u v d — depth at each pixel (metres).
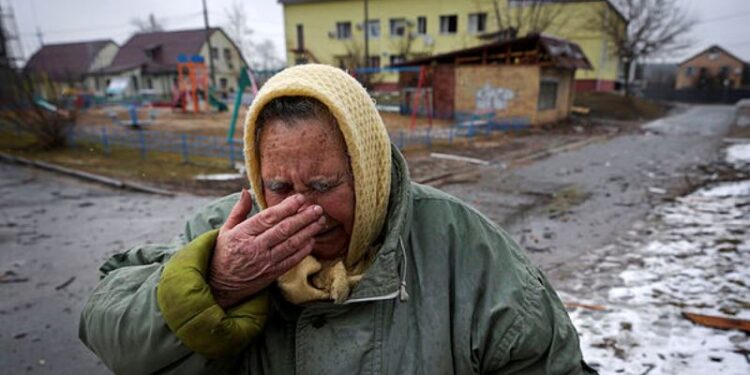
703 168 10.16
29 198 8.30
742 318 3.46
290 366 0.98
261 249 0.81
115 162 11.91
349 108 0.88
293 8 38.75
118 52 48.81
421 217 1.09
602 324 3.46
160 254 1.18
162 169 10.95
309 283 0.95
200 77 28.92
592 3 31.95
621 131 19.41
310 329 0.96
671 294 3.93
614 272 4.46
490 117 18.84
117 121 21.69
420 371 0.94
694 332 3.31
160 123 21.02
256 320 0.88
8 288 4.49
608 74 35.00
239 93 13.85
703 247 5.04
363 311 0.96
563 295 3.99
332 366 0.93
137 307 0.90
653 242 5.28
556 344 0.99
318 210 0.84
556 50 19.08
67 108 15.45
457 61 21.14
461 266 1.03
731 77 52.19
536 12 29.88
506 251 1.07
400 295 0.96
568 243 5.37
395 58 35.78
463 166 10.91
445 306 0.98
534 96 18.94
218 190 8.80
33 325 3.81
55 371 3.23
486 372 1.00
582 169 10.38
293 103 0.85
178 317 0.81
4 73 14.49
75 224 6.65
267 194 0.92
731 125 21.78
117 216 7.07
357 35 36.75
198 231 1.21
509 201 7.45
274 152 0.86
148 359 0.87
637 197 7.55
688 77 55.00
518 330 0.96
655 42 30.41
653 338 3.25
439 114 21.69
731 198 7.22
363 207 0.91
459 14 33.16
